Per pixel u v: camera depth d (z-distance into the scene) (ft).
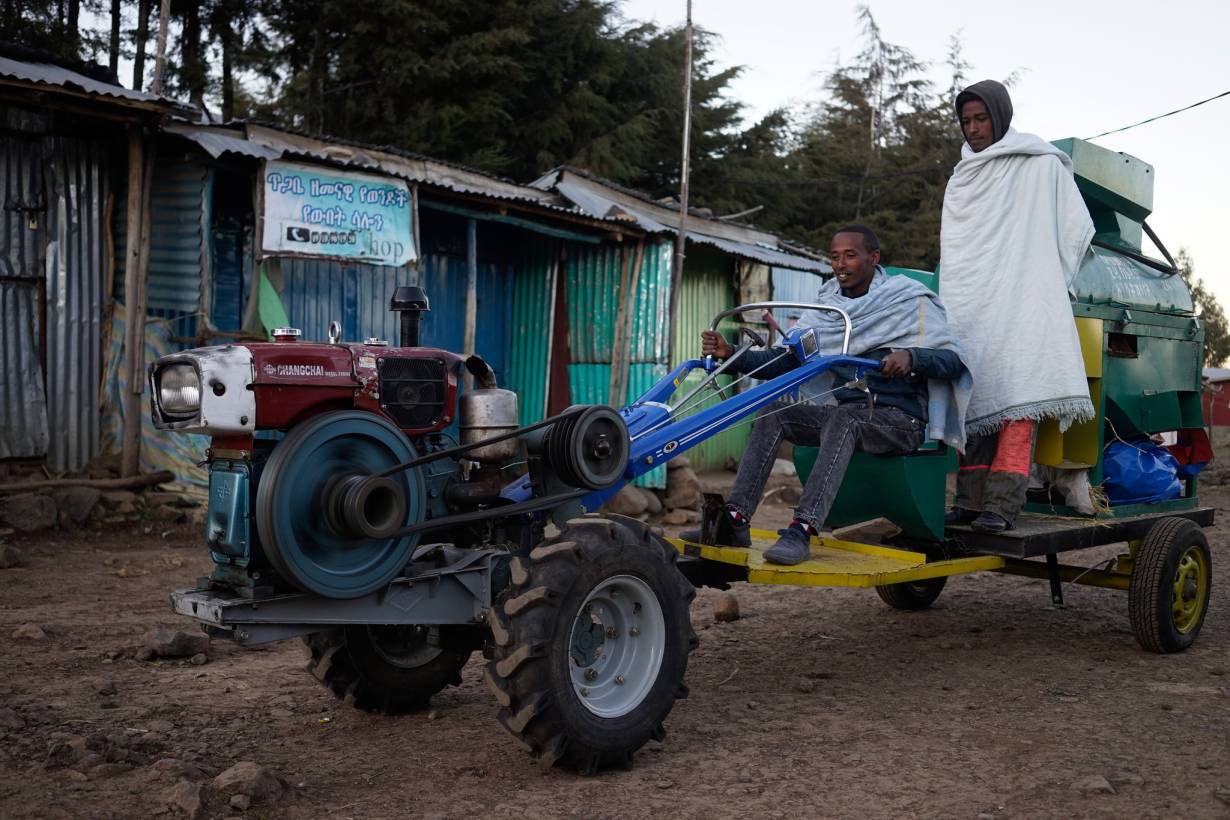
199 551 26.35
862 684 15.48
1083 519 18.08
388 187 31.30
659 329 39.93
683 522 35.40
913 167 119.85
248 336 29.43
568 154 77.41
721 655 17.31
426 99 71.05
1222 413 83.10
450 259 39.29
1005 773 11.49
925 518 15.65
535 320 41.91
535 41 77.20
